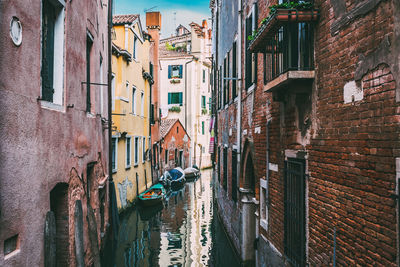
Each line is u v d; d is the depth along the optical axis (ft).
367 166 11.04
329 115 13.52
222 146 46.73
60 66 18.98
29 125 14.46
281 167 19.61
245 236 29.81
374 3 10.58
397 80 9.58
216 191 56.13
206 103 128.16
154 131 81.20
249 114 28.53
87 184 26.66
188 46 129.90
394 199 9.71
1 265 11.94
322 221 14.24
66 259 19.29
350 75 11.97
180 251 36.94
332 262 13.37
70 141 20.18
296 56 15.97
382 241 10.28
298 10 14.25
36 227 14.89
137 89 62.64
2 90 12.30
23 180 13.79
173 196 70.85
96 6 29.68
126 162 55.67
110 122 36.27
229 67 40.86
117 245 38.75
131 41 57.31
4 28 12.51
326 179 13.84
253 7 26.71
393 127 9.79
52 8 18.75
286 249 18.57
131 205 57.77
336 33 12.85
